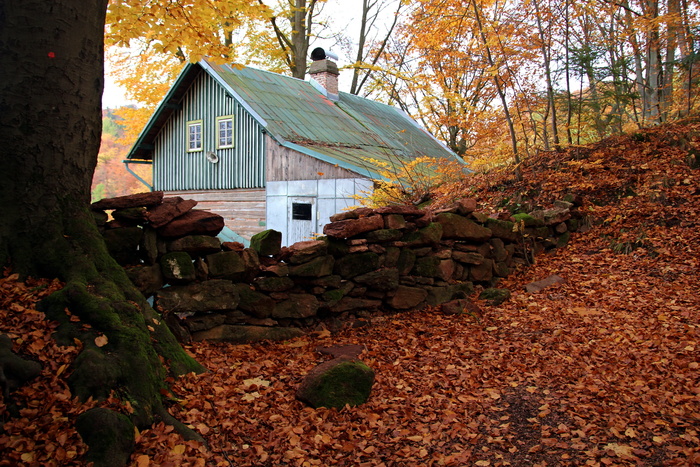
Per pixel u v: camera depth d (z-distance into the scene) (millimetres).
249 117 16359
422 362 4969
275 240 5594
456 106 18375
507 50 11211
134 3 6332
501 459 3334
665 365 4602
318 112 17859
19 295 3488
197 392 3797
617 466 3166
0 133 3740
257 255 5410
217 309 5000
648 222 8844
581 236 9320
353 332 5941
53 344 3232
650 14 12070
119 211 4508
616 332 5523
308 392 3932
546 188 10242
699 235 8094
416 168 15109
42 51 3797
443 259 7012
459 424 3750
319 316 5988
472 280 7453
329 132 16594
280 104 16781
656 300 6387
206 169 17703
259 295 5316
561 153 11602
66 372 3107
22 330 3236
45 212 3854
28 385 2951
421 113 23344
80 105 4031
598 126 13602
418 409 4008
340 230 5871
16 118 3750
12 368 2908
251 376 4344
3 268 3646
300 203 14969
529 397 4207
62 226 3922
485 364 4906
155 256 4613
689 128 11234
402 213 6578
